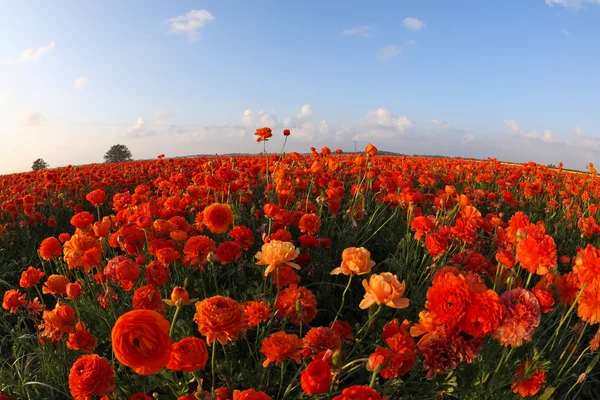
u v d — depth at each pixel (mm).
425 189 7816
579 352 2891
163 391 2496
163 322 1416
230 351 2779
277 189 5395
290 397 2209
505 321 1696
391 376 1999
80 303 3248
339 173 8250
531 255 2246
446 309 1667
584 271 2123
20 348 3240
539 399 2312
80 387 1882
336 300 3869
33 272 3248
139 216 3496
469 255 3484
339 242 4785
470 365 2467
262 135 5973
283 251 2422
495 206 7129
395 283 1976
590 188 9805
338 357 1698
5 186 11102
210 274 3623
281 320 2922
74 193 9664
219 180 4738
